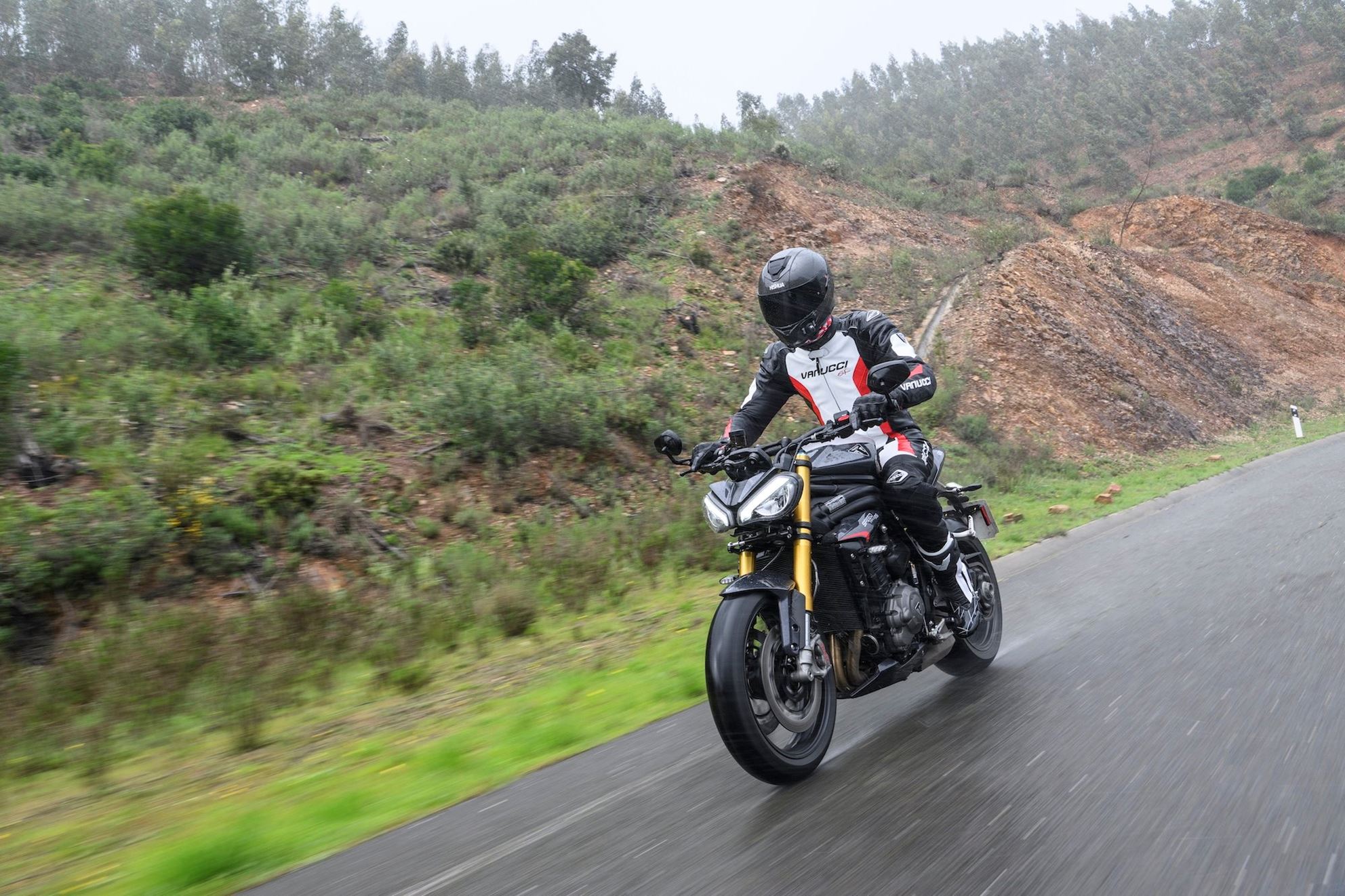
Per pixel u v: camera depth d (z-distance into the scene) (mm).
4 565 8023
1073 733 3680
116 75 59906
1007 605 6586
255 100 52344
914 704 4430
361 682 6820
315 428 12430
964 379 22219
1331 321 44938
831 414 4465
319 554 9867
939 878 2578
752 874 2736
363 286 19328
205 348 13906
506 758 4367
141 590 8555
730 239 28734
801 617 3584
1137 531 9641
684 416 16266
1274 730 3459
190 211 17328
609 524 11945
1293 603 5449
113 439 10602
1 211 18266
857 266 29953
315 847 3416
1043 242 34219
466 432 12914
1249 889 2355
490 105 68000
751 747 3354
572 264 20406
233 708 5891
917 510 4207
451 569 10023
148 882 3180
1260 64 172250
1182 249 51125
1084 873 2521
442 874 3002
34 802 4676
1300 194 85938
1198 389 29203
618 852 3023
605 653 7051
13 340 12250
